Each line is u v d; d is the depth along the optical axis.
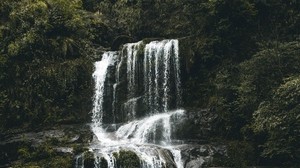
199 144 20.66
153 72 23.92
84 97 24.06
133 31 28.55
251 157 19.72
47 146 20.09
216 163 19.39
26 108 22.94
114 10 29.80
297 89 16.97
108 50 26.84
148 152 18.86
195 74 23.56
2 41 23.95
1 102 22.92
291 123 17.55
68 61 24.36
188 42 23.80
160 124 21.55
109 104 23.91
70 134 21.70
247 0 22.75
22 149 20.31
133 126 22.12
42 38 24.27
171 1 27.56
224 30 23.00
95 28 27.81
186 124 21.47
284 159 19.42
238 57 22.89
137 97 23.78
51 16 25.11
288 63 19.27
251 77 19.69
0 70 23.36
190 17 25.11
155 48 24.14
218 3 22.59
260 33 22.94
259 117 18.11
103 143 21.02
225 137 21.00
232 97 21.17
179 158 19.36
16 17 24.44
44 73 23.59
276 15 23.02
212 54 23.02
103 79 24.33
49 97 23.44
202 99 23.03
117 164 18.27
